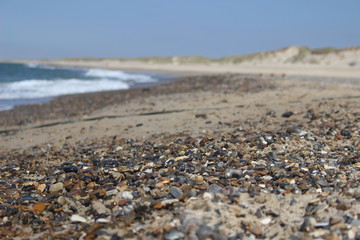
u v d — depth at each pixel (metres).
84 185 0.90
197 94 3.09
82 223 0.71
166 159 1.07
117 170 0.98
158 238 0.61
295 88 3.01
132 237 0.62
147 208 0.72
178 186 0.82
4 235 0.69
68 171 1.03
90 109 2.72
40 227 0.72
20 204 0.82
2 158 1.42
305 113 1.70
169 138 1.42
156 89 3.94
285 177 0.85
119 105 2.82
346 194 0.73
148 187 0.83
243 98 2.58
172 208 0.71
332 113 1.65
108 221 0.70
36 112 2.74
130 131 1.70
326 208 0.68
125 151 1.25
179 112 2.11
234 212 0.67
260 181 0.83
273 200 0.73
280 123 1.53
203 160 1.02
